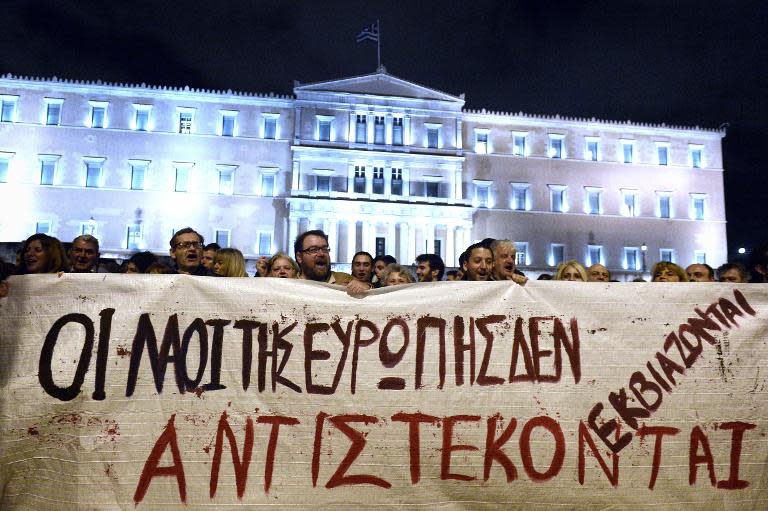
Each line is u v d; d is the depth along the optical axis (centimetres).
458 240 4591
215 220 4394
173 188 4384
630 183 4941
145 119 4456
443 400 450
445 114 4772
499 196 4759
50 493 416
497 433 447
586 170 4903
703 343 475
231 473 425
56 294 447
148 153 4394
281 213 4481
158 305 449
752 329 480
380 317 461
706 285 486
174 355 442
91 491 414
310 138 4591
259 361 446
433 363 456
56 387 430
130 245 4278
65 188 4259
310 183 4534
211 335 447
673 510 444
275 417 437
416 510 430
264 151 4553
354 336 455
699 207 5025
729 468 455
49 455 421
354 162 4600
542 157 4859
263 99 4584
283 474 428
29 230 4188
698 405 463
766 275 671
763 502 453
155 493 418
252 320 452
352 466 433
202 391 437
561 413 454
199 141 4478
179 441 427
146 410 431
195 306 451
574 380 462
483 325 466
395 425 442
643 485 446
